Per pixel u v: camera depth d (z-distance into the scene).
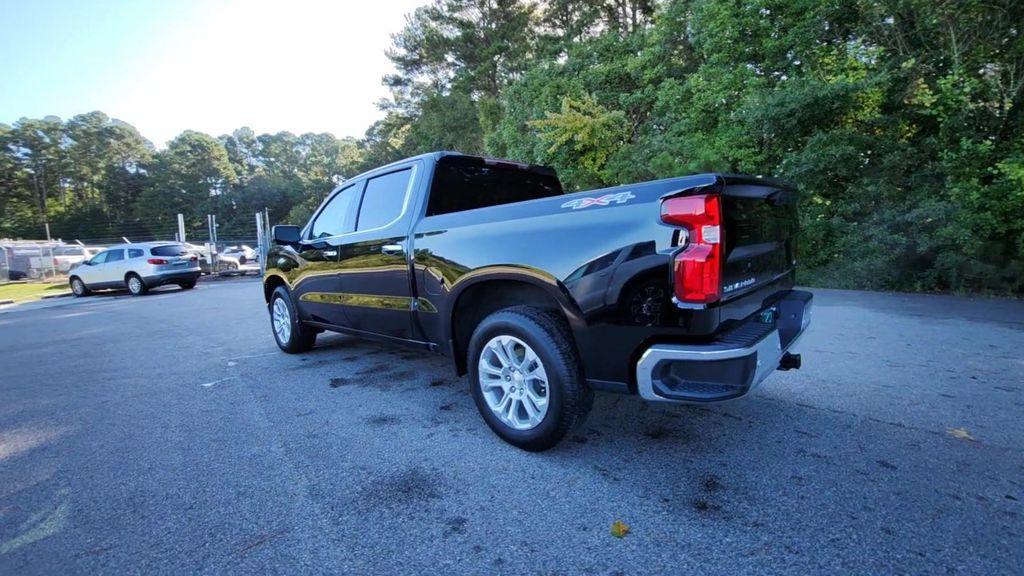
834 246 9.04
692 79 10.73
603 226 2.47
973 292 7.74
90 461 2.97
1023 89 8.05
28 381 4.91
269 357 5.43
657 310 2.31
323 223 4.70
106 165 71.19
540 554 2.00
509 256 2.85
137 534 2.22
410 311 3.60
